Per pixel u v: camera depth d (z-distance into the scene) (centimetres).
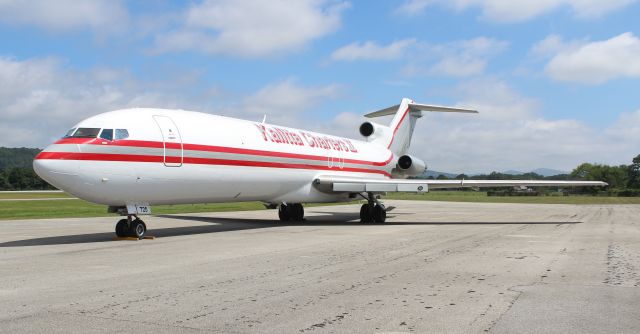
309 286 739
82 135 1318
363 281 778
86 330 516
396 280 786
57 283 760
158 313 585
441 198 7275
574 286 741
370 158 2545
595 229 1772
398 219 2433
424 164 2739
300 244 1289
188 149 1510
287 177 1928
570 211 3294
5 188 10550
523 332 516
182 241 1369
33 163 1273
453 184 2022
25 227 1884
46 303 631
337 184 2041
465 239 1413
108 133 1344
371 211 2145
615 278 805
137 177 1383
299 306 621
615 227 1869
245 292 698
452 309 607
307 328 529
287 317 570
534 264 949
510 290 713
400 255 1074
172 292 697
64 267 911
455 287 733
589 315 580
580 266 926
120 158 1346
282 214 2312
